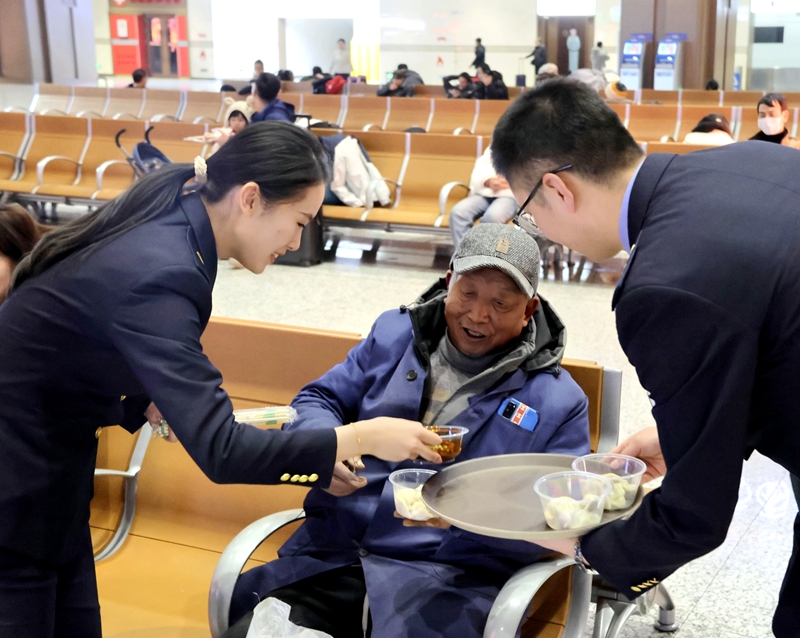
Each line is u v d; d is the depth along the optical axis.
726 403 1.15
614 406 2.07
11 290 1.51
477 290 1.91
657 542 1.30
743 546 2.88
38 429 1.49
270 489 2.32
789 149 1.26
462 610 1.78
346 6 27.62
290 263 7.23
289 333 2.34
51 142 8.84
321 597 1.95
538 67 20.27
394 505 1.94
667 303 1.15
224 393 1.39
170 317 1.36
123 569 2.27
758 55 24.83
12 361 1.46
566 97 1.34
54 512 1.54
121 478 2.46
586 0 24.20
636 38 18.97
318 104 12.05
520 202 1.46
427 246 8.24
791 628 1.37
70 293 1.40
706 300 1.13
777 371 1.16
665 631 2.41
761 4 24.27
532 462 1.77
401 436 1.56
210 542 2.33
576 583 1.83
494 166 1.47
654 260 1.18
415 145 7.52
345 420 2.15
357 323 5.43
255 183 1.44
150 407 1.80
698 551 1.28
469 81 13.80
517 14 24.14
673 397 1.20
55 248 1.45
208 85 27.23
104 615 2.06
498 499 1.64
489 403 1.95
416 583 1.85
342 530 2.00
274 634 1.67
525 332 1.99
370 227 7.21
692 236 1.17
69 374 1.48
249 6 27.80
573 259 7.64
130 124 8.61
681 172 1.25
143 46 28.12
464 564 1.90
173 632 2.00
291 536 2.10
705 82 19.88
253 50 28.27
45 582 1.56
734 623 2.44
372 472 2.01
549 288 6.55
